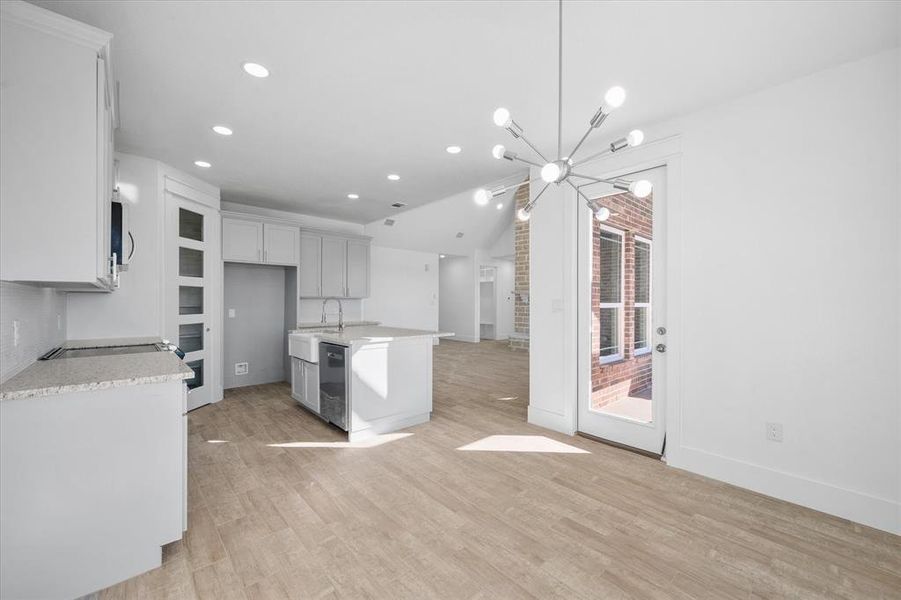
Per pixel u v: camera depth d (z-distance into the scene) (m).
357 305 6.61
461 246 9.77
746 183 2.47
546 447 3.16
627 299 3.22
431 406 3.84
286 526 2.06
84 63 1.60
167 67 2.16
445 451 3.08
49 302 2.53
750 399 2.47
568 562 1.78
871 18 1.75
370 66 2.15
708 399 2.64
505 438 3.36
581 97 2.48
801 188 2.28
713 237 2.61
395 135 3.06
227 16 1.76
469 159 3.57
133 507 1.67
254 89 2.39
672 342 2.80
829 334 2.21
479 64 2.13
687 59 2.08
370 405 3.40
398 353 3.59
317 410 3.78
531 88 2.38
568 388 3.45
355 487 2.49
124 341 3.15
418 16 1.76
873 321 2.08
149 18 1.77
